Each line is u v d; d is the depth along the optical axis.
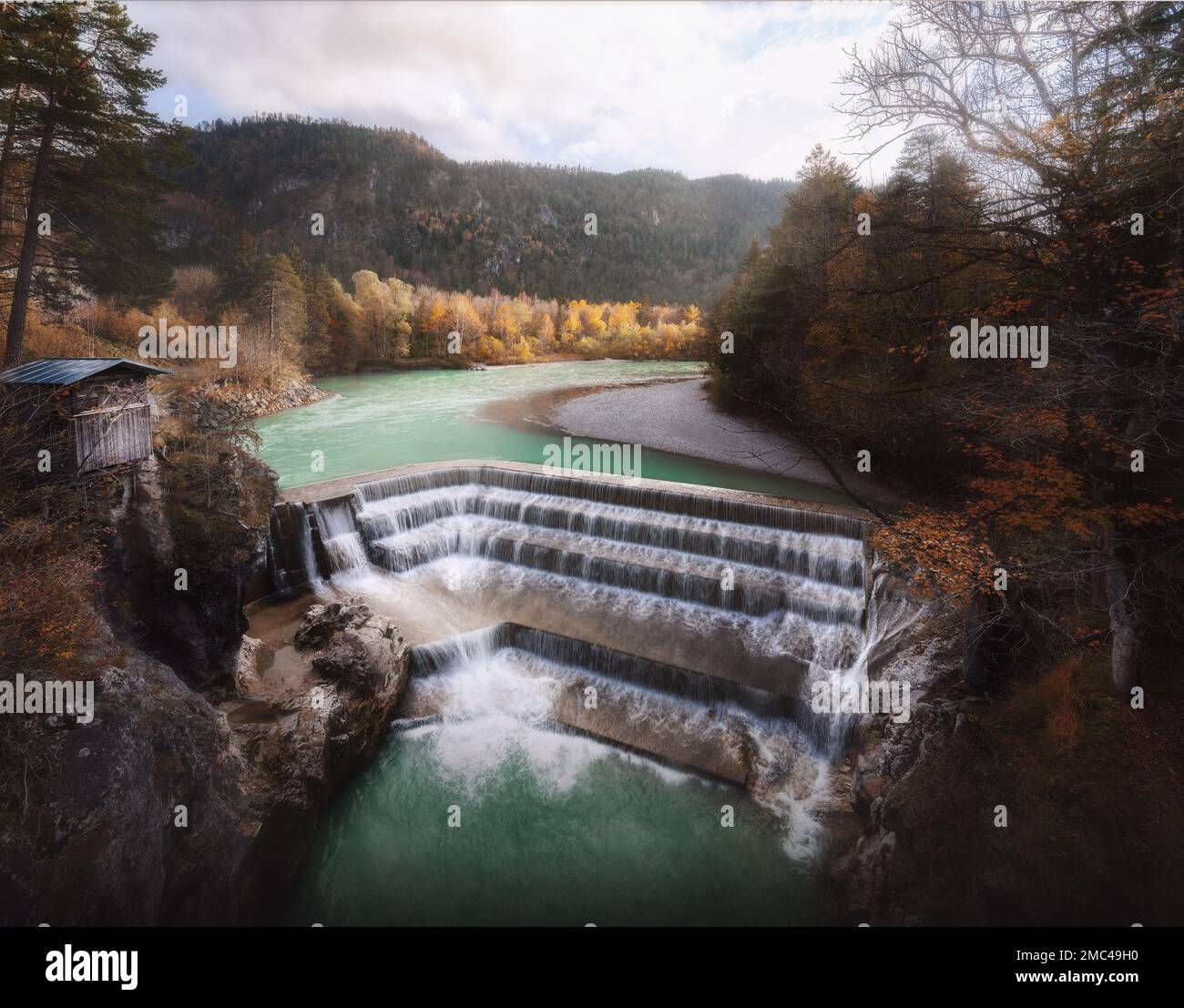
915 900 10.27
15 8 21.83
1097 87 10.69
